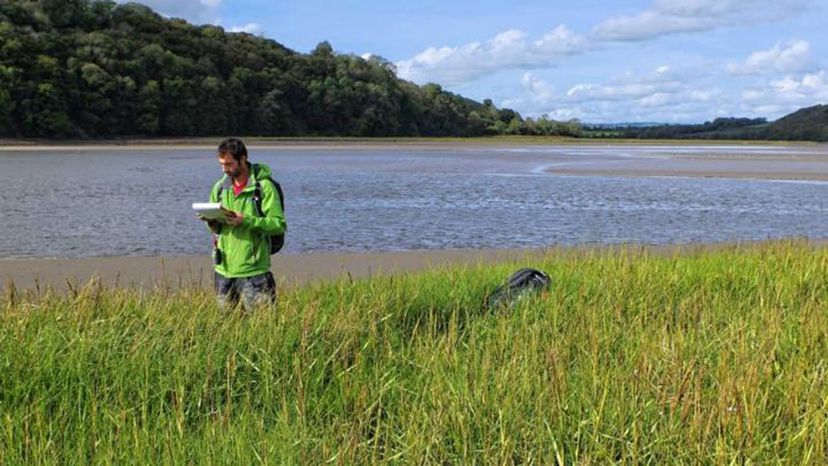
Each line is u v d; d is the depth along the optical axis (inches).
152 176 1199.6
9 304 243.3
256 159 1850.4
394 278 327.0
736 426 159.9
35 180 1081.4
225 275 249.6
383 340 223.9
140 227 634.8
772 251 406.3
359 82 4028.1
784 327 239.3
